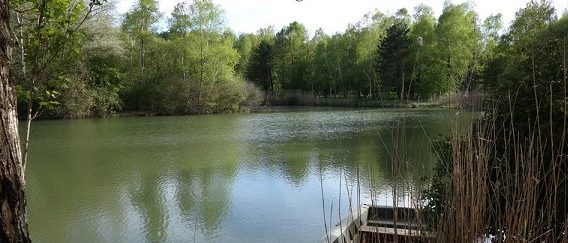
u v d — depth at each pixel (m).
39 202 8.77
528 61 3.88
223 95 34.91
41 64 2.87
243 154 13.96
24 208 1.65
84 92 29.31
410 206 2.50
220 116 31.67
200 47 35.56
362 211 4.76
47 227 7.30
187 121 27.45
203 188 9.58
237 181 10.16
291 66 58.09
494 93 3.87
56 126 24.31
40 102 2.85
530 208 1.85
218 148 15.41
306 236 6.52
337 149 14.41
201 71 35.22
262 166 11.83
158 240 6.59
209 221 7.34
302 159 12.73
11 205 1.58
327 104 44.00
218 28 37.09
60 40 2.84
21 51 2.78
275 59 56.78
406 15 51.09
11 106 1.62
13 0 2.71
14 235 1.57
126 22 38.47
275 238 6.49
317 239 6.39
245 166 11.89
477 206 1.90
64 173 11.55
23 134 20.44
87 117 30.38
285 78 58.62
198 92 34.34
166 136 19.34
